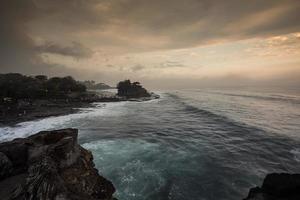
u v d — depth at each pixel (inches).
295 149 861.8
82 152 530.3
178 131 1174.3
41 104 2297.0
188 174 602.2
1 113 1668.3
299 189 415.8
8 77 3302.2
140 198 476.1
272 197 414.9
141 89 4389.8
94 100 3070.9
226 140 991.0
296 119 1692.9
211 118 1648.6
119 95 4050.2
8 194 370.9
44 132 569.6
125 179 562.3
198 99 3949.3
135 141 941.2
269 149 856.9
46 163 350.3
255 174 610.2
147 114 1873.8
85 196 333.7
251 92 6245.1
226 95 5132.9
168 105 2736.2
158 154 764.6
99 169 618.5
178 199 475.8
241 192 507.8
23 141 546.0
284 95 4672.7
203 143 930.1
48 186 300.8
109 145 868.0
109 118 1614.2
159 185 534.9
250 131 1189.7
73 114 1806.1
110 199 407.8
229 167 657.6
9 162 473.1
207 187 530.6
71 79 3769.7
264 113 2026.3
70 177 392.8
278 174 457.4
